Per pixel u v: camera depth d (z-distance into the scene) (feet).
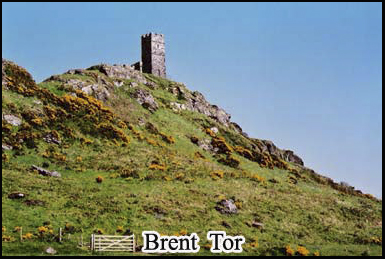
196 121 380.37
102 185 233.35
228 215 225.15
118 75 390.01
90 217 193.57
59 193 211.41
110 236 168.96
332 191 322.55
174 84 430.20
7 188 203.00
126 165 263.08
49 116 286.46
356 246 211.41
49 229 177.17
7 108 270.26
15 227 173.47
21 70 313.94
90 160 261.03
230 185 269.44
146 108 361.30
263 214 237.04
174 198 230.89
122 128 312.50
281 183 306.35
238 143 369.50
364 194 345.31
